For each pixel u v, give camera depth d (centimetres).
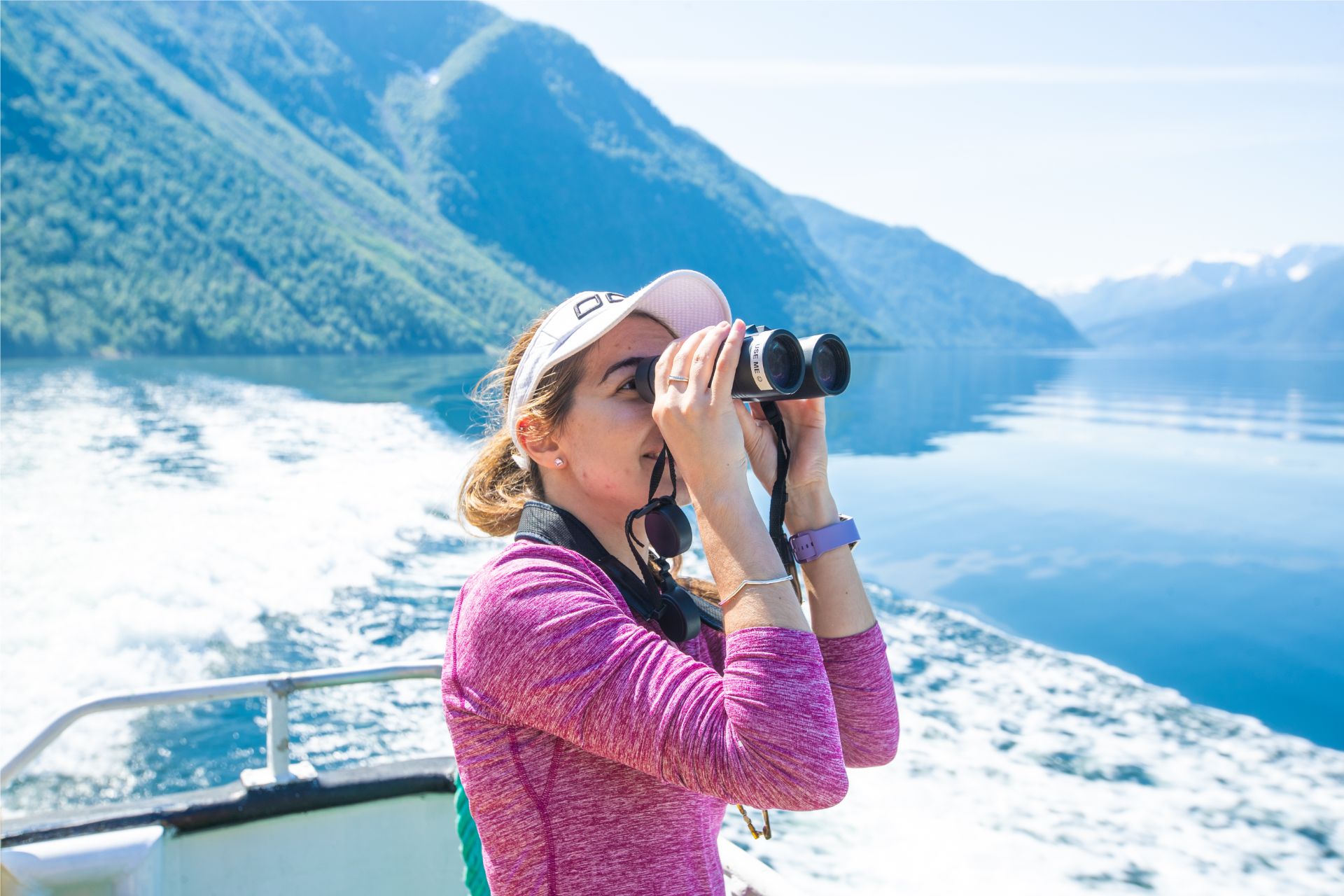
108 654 1057
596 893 95
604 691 91
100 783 757
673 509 102
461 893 234
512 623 94
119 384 5844
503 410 126
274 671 1020
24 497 1995
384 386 6197
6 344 10288
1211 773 877
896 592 1581
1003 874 688
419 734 838
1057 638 1334
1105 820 774
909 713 993
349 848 229
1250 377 10512
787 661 89
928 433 4266
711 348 97
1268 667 1241
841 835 734
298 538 1627
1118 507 2481
